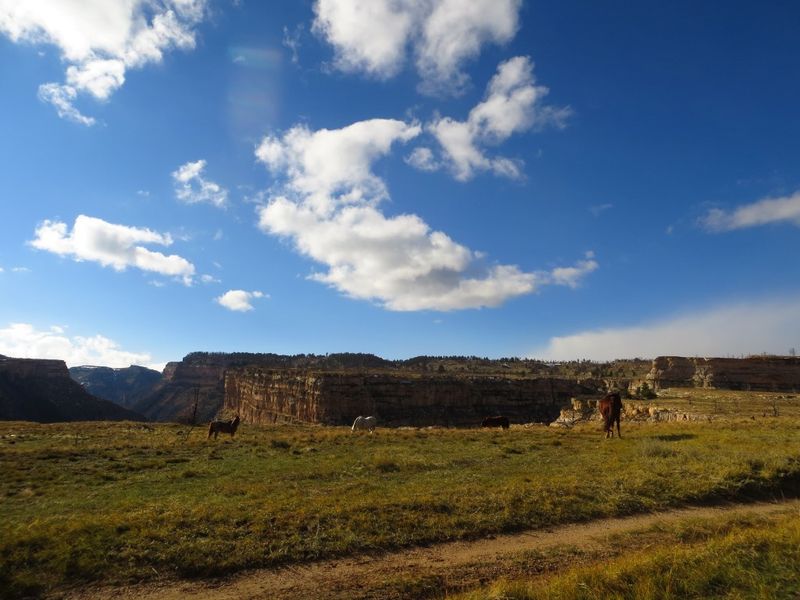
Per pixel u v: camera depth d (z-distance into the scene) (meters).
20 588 8.23
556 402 134.88
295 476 16.80
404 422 118.38
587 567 9.04
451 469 17.88
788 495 15.12
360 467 18.14
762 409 57.94
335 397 116.12
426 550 10.33
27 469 18.62
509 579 8.98
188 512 11.54
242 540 10.05
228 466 19.11
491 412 128.75
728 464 16.81
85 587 8.45
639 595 7.60
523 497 13.17
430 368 177.38
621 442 24.28
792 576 8.11
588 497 13.70
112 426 40.81
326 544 10.15
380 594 8.34
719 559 8.86
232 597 8.19
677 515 13.12
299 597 8.20
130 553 9.38
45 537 9.75
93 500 13.78
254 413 149.75
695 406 62.97
